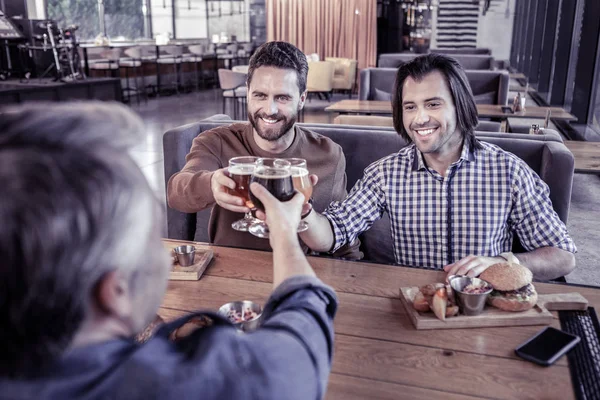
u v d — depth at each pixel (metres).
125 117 0.45
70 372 0.41
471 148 1.54
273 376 0.46
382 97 6.60
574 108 6.26
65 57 8.11
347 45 10.48
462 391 0.83
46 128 0.40
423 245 1.62
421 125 1.48
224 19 13.10
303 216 1.29
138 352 0.44
